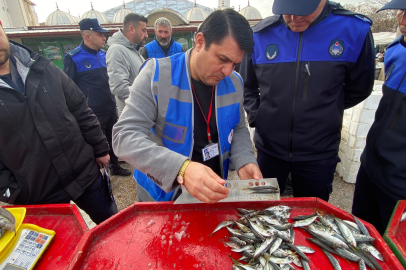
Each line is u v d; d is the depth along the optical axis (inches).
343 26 67.4
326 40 68.4
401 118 64.0
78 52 139.8
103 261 40.5
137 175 67.6
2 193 59.4
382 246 40.4
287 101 74.0
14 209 47.1
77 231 48.0
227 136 59.6
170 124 53.1
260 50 78.4
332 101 72.6
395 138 64.8
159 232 46.4
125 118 50.3
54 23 781.3
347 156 136.2
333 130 75.6
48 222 50.6
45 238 44.4
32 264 39.7
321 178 79.6
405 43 67.3
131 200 132.8
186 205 52.0
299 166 80.9
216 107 55.7
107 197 87.0
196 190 40.4
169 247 43.1
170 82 51.3
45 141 63.9
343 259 40.4
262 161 90.3
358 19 67.2
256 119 85.6
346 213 48.2
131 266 39.6
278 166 86.0
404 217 47.6
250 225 47.2
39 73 64.0
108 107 153.1
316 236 44.4
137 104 50.6
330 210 49.9
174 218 50.0
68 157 69.7
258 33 79.4
